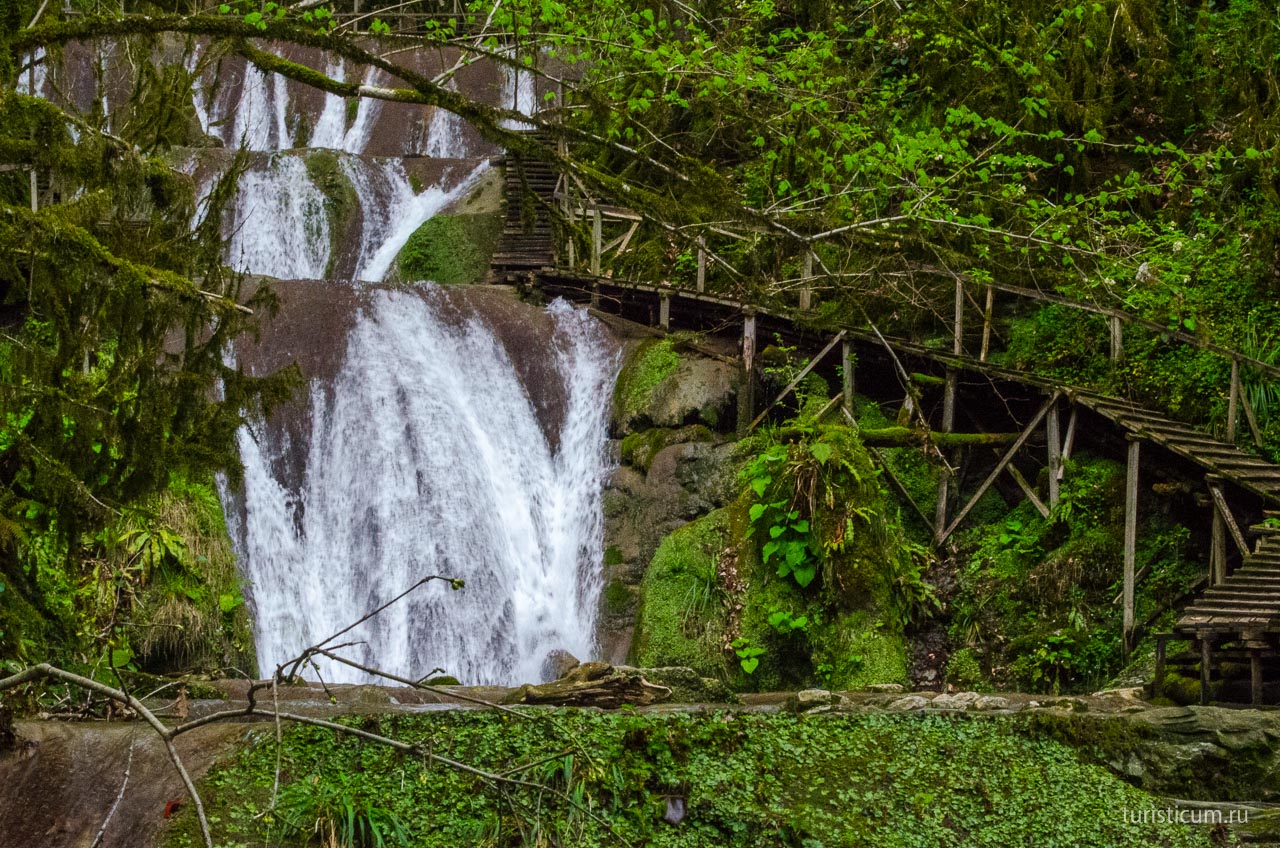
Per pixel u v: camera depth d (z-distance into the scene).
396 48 8.61
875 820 8.00
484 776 6.59
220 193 8.61
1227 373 14.31
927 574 14.38
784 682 13.28
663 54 10.88
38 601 8.86
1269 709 9.15
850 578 13.34
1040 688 13.08
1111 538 13.63
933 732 8.77
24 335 12.63
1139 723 8.80
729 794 7.95
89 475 8.02
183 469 8.21
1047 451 14.70
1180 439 13.29
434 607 14.90
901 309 16.30
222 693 10.22
